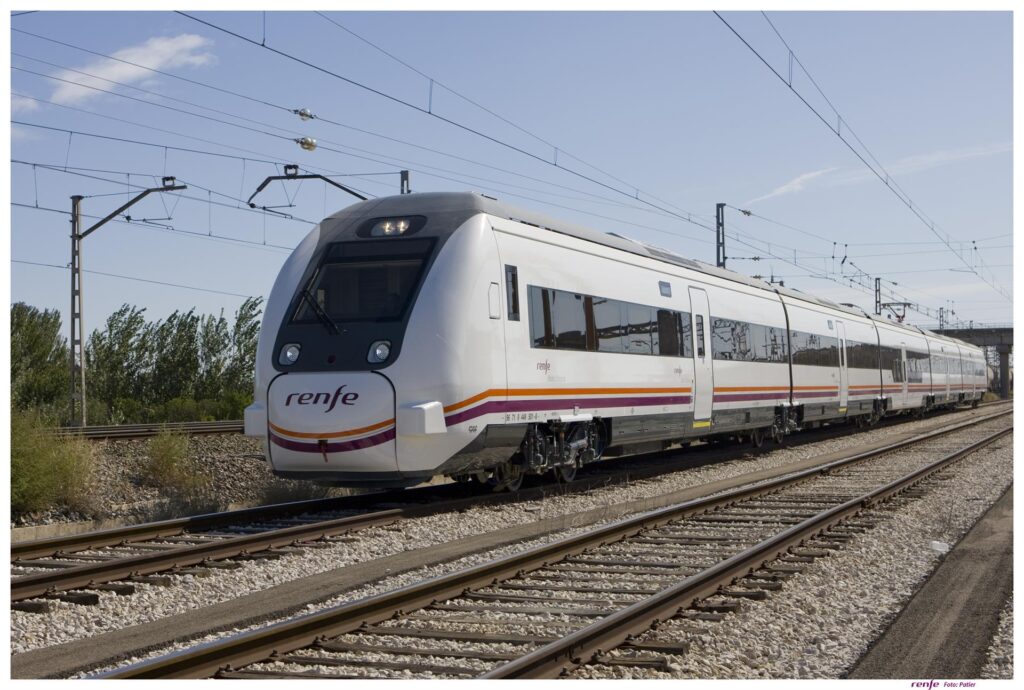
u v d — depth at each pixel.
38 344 40.53
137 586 8.64
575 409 15.23
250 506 16.47
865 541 11.15
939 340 46.44
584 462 16.09
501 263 13.62
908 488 16.03
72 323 29.98
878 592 8.67
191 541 11.23
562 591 8.48
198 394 51.47
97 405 35.56
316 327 13.00
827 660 6.61
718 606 7.79
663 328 18.23
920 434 31.30
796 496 15.27
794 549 10.42
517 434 13.88
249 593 8.69
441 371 12.56
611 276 16.64
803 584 8.88
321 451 12.52
